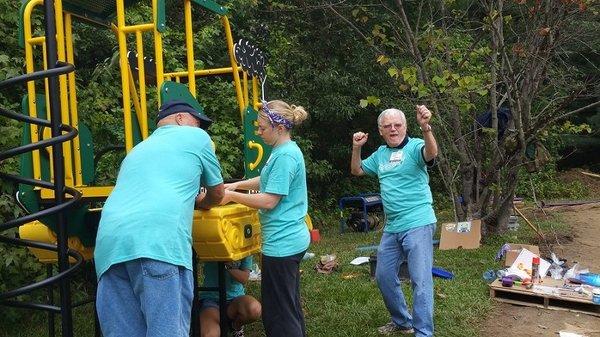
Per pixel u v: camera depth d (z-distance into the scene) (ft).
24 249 15.70
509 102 23.70
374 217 33.73
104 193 10.95
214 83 27.22
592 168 58.59
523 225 29.96
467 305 16.16
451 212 38.50
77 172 12.44
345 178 41.09
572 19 24.84
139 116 14.47
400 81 26.32
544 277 18.31
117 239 8.07
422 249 12.80
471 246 24.47
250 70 14.35
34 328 15.85
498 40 24.47
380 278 13.69
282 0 35.22
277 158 10.83
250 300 12.50
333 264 21.12
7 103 16.57
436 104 24.73
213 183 9.41
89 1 12.75
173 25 29.22
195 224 10.05
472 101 25.89
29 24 10.92
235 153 25.02
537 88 24.82
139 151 8.87
